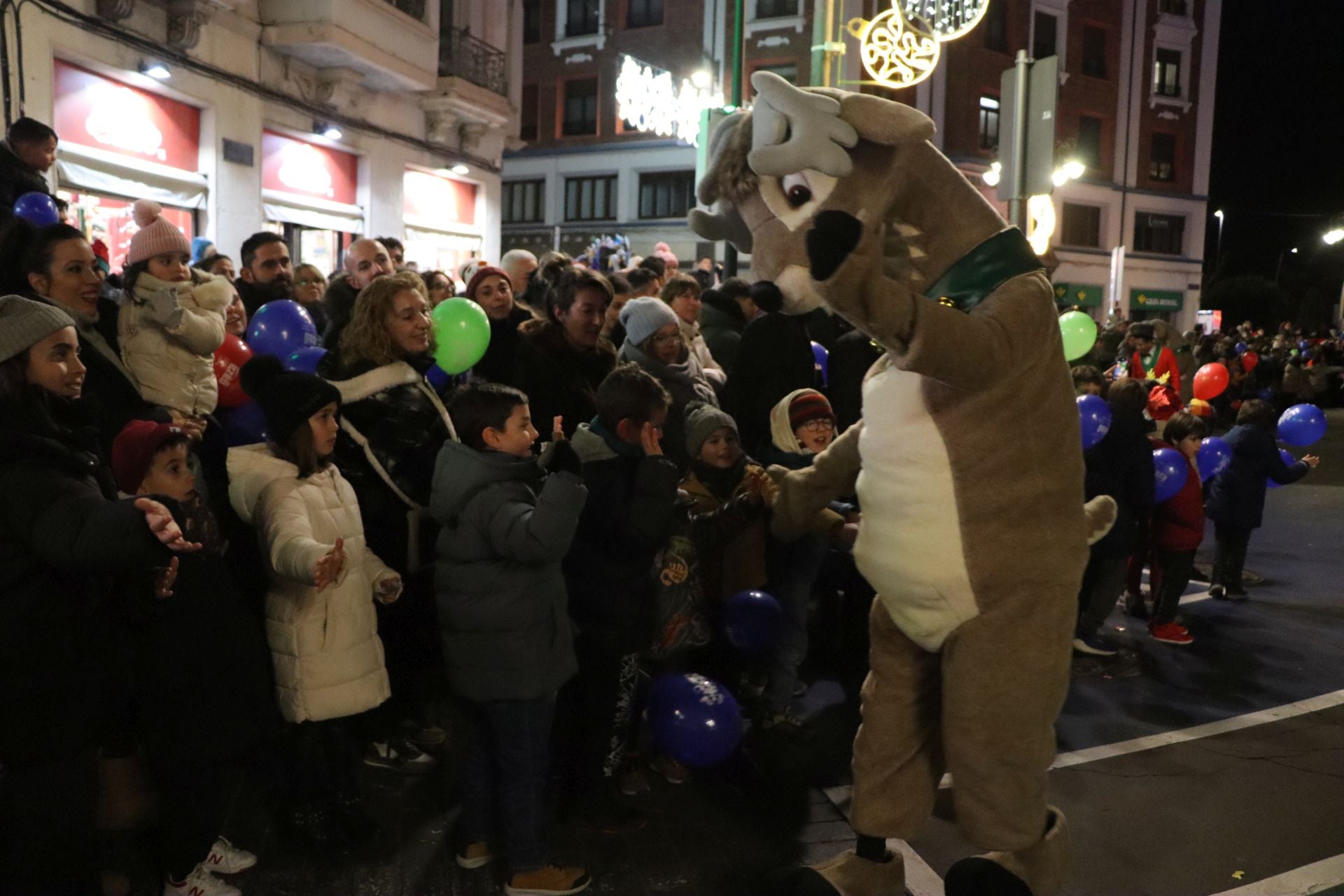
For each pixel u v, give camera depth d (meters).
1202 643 5.96
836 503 4.46
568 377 4.37
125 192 9.85
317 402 3.13
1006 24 29.45
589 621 3.47
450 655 3.12
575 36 29.58
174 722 2.84
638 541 3.40
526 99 30.58
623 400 3.41
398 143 14.47
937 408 2.60
